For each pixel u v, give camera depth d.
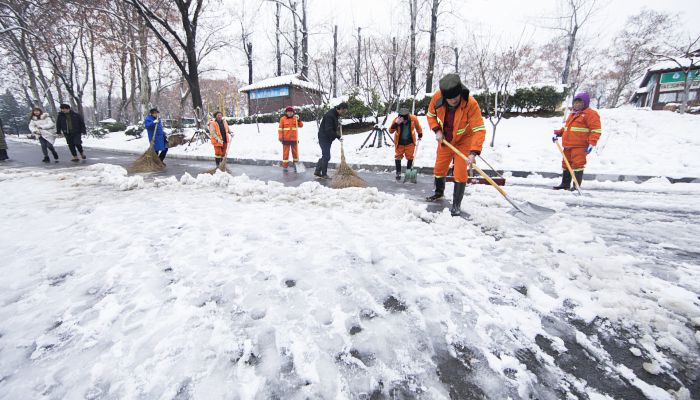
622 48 26.92
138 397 1.26
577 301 1.98
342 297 1.98
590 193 5.43
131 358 1.47
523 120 11.66
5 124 63.53
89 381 1.34
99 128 26.50
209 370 1.40
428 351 1.55
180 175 7.62
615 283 2.14
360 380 1.37
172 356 1.48
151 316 1.78
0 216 3.68
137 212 3.84
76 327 1.70
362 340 1.61
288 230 3.18
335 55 16.03
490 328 1.73
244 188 5.02
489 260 2.52
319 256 2.55
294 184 6.38
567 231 3.23
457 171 3.85
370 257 2.54
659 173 6.52
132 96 27.77
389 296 2.00
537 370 1.46
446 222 3.45
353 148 11.74
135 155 13.59
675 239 3.13
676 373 1.45
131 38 18.77
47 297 1.99
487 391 1.33
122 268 2.36
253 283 2.12
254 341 1.58
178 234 3.07
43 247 2.76
